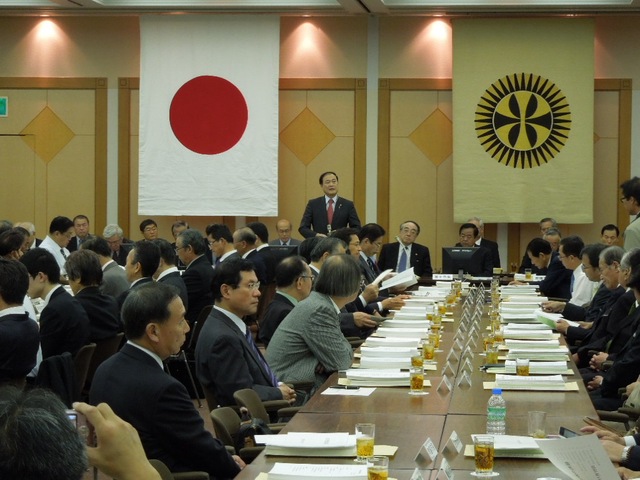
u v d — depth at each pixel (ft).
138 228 49.21
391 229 48.39
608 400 19.63
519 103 46.29
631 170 46.80
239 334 16.87
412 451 11.61
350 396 15.20
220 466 12.35
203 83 47.24
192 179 47.42
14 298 16.65
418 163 48.08
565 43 46.06
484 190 46.55
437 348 20.22
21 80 49.32
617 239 42.88
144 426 12.01
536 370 17.29
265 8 46.11
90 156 49.32
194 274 29.76
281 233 44.55
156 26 47.29
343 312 24.52
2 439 4.53
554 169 46.19
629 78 46.68
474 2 44.88
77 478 4.71
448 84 47.62
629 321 22.16
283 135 48.70
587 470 9.59
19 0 46.47
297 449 11.32
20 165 49.57
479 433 12.58
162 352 12.37
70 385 17.03
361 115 48.16
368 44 47.98
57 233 33.94
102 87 49.11
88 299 22.07
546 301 29.32
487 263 39.70
